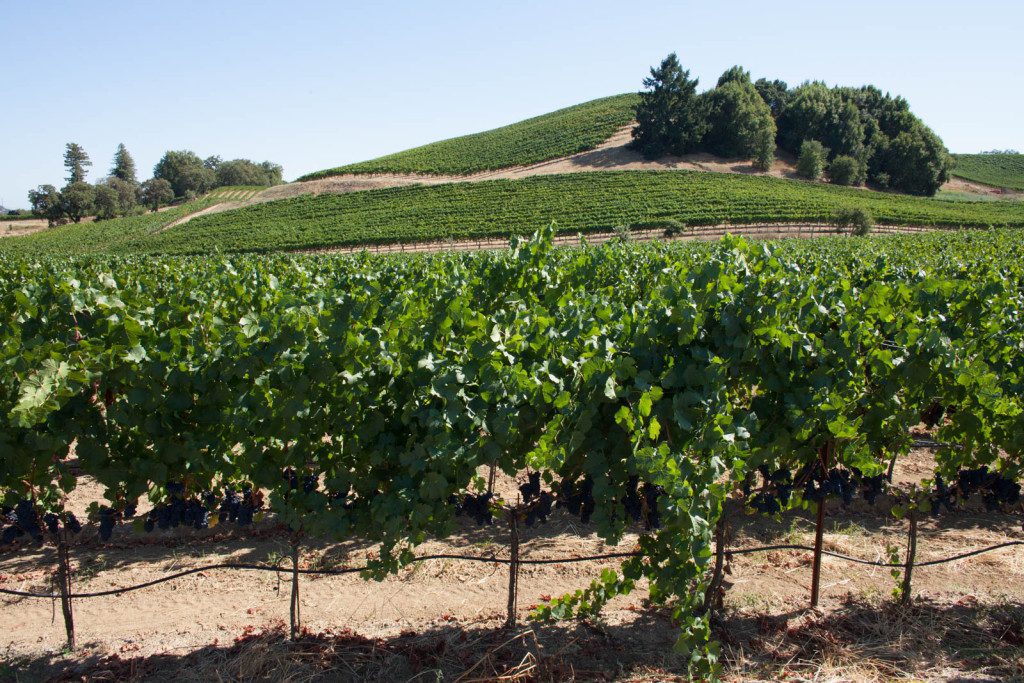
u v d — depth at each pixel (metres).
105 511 4.02
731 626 4.22
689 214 53.59
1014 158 105.38
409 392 3.76
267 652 3.94
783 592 4.64
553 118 110.25
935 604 4.46
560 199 64.06
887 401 4.08
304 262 15.54
